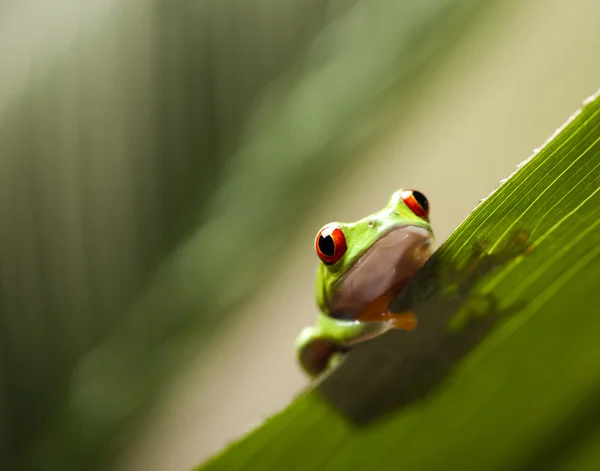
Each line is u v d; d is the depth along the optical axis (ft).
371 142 1.82
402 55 1.72
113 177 1.88
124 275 1.93
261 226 1.76
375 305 1.11
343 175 1.82
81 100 1.86
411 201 1.11
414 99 1.78
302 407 0.99
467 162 1.91
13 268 1.93
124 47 1.84
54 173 1.90
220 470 1.00
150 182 1.86
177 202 1.86
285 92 1.77
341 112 1.72
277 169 1.74
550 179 0.97
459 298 0.99
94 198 1.89
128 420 1.85
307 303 1.96
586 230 0.98
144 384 1.85
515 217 0.98
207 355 1.88
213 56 1.82
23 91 1.85
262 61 1.82
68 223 1.92
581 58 1.77
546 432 1.00
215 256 1.76
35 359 1.95
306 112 1.73
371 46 1.72
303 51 1.78
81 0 1.82
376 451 1.01
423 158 1.92
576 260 0.98
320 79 1.73
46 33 1.84
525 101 1.86
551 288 0.98
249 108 1.81
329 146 1.73
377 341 1.00
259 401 2.01
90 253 1.92
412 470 1.01
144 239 1.88
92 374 1.87
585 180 0.97
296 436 1.00
